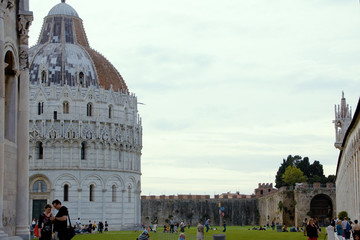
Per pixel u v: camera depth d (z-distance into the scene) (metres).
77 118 125.31
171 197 162.75
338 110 91.56
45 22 140.88
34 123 124.31
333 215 119.62
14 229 35.91
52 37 137.62
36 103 124.75
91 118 126.75
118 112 130.75
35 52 132.75
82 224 120.25
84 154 126.00
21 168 36.75
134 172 134.75
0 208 31.53
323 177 174.25
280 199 124.31
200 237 50.62
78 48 135.88
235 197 170.75
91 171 125.38
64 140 123.94
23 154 36.91
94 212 125.12
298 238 69.00
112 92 130.38
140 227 133.50
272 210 136.12
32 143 123.31
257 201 162.62
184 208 161.50
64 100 125.44
